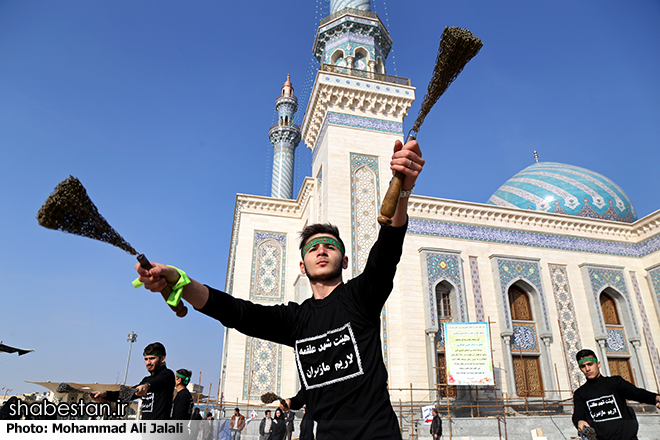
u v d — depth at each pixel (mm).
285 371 21188
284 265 23750
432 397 16797
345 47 23688
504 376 18359
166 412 4461
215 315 1874
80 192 1551
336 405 1810
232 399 20234
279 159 36969
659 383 20156
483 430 14148
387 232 1854
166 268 1670
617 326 21125
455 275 19438
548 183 26797
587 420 4336
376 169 20984
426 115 1941
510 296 20625
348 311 1915
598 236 22766
